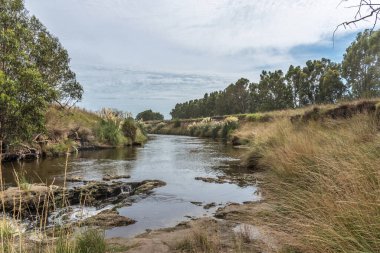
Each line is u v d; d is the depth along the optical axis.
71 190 7.95
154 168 12.44
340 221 2.94
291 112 22.31
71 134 20.00
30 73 11.43
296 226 3.44
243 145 19.97
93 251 3.76
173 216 6.26
